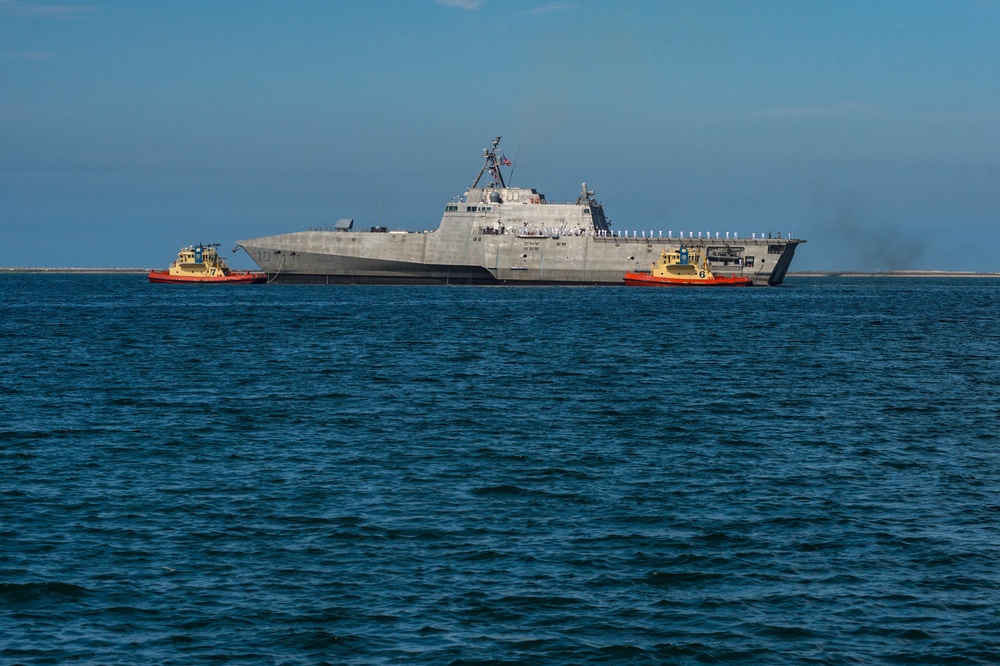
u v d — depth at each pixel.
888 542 40.50
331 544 40.16
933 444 58.47
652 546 40.09
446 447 57.12
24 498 46.19
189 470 51.53
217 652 31.44
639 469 52.06
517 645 31.92
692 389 79.75
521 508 45.00
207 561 38.38
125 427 62.91
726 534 41.41
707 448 57.22
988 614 33.97
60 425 63.50
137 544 40.16
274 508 44.75
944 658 31.17
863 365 96.44
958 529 42.09
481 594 35.53
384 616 33.81
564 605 34.69
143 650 31.55
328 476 50.31
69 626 33.09
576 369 92.19
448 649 31.66
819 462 53.72
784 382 83.94
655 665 30.81
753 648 31.80
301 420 65.38
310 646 31.83
